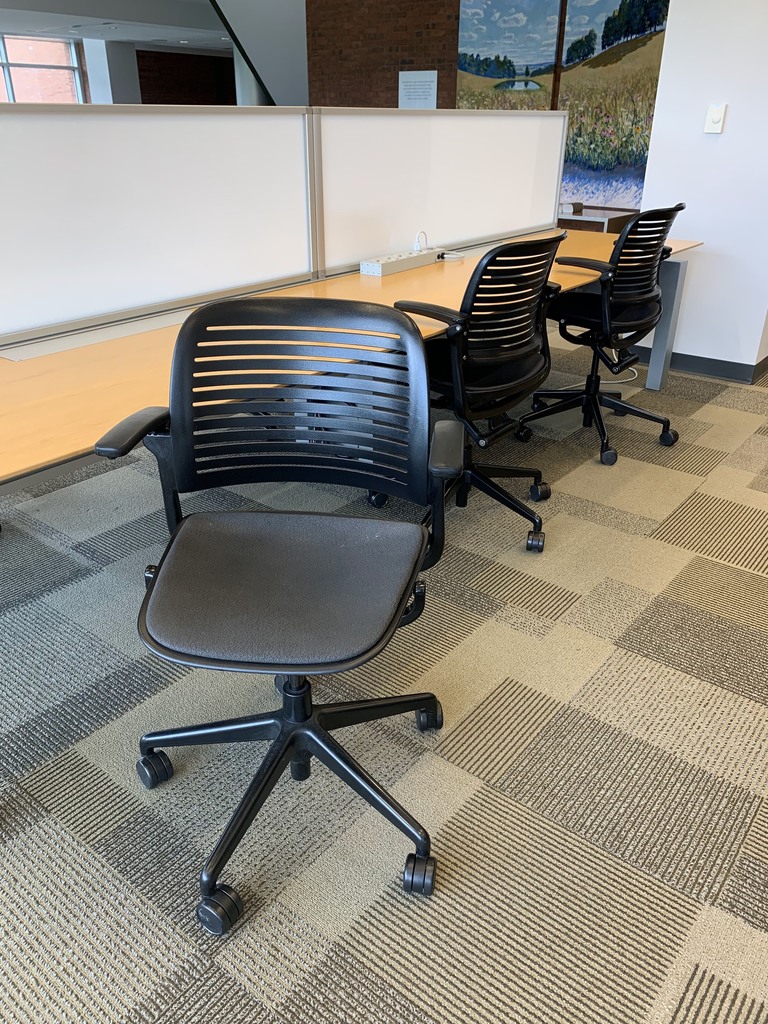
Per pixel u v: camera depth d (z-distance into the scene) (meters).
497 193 3.25
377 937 1.20
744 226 3.37
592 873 1.30
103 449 1.13
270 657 1.01
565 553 2.23
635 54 5.86
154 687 1.73
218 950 1.18
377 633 1.06
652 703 1.68
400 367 1.33
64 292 1.90
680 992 1.12
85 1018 1.09
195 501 2.51
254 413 1.38
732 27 3.10
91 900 1.25
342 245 2.62
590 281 2.61
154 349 1.81
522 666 1.78
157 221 2.04
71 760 1.53
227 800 1.44
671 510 2.47
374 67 7.47
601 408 3.27
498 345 2.11
